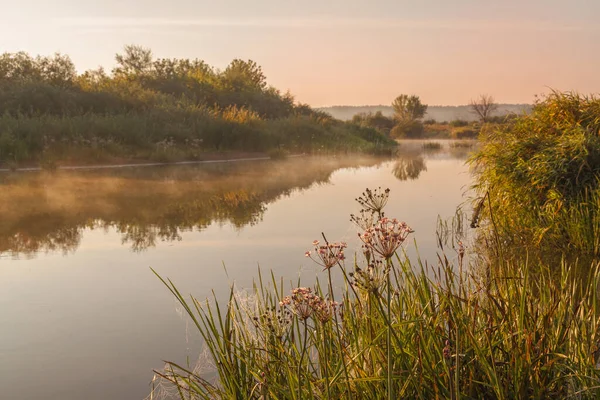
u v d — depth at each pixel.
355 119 73.94
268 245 7.89
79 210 10.91
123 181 15.41
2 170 17.09
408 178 17.58
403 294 3.15
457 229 8.52
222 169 19.67
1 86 25.89
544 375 2.73
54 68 30.17
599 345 3.02
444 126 74.94
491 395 2.74
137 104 27.53
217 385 3.55
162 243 8.15
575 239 6.84
